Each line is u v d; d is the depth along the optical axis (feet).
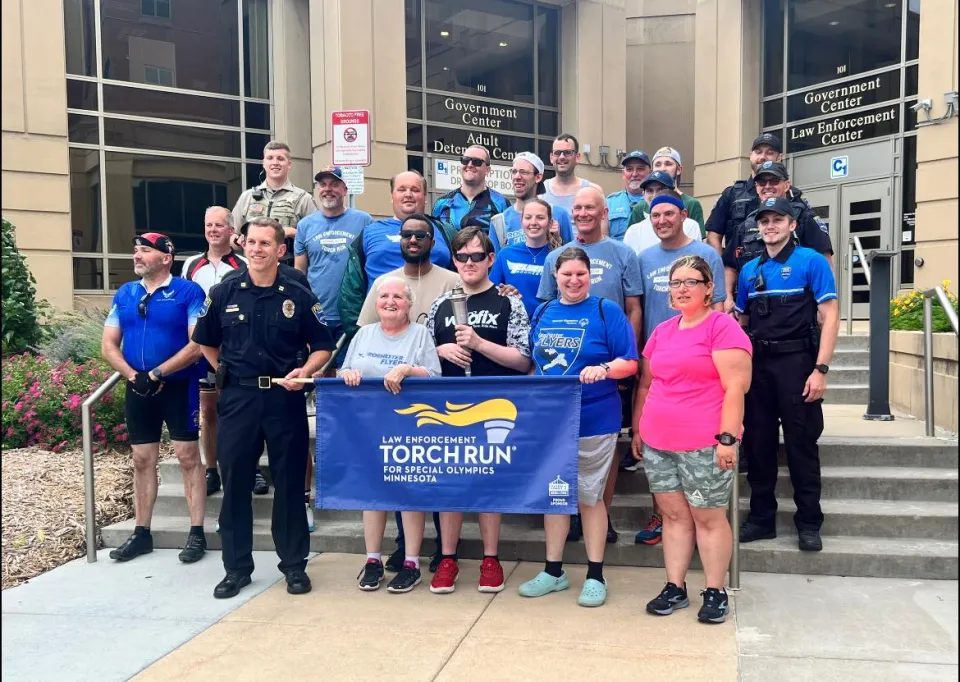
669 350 13.34
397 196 17.75
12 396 25.54
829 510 16.74
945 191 37.29
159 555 17.76
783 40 47.57
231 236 20.13
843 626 12.98
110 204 43.65
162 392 17.20
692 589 14.92
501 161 50.96
